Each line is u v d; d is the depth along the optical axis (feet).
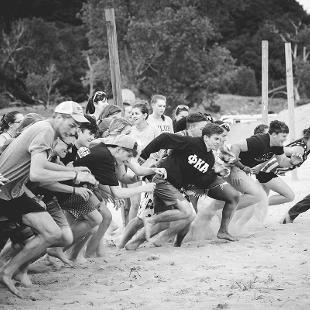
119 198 41.32
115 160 40.83
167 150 46.44
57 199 38.60
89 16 274.77
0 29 461.78
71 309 30.86
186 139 43.04
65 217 38.11
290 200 52.11
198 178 43.86
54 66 409.49
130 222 45.09
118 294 33.37
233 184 48.08
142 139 50.06
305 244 44.50
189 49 255.29
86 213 39.24
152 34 253.03
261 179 51.55
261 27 517.96
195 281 35.40
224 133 46.14
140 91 274.77
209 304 30.55
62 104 33.40
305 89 427.33
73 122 33.22
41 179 32.48
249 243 45.27
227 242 45.93
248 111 390.21
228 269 37.99
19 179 33.06
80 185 38.93
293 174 84.12
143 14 268.00
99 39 275.18
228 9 315.99
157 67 269.23
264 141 47.16
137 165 42.80
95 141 41.32
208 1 288.71
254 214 50.78
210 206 47.83
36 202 34.01
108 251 44.73
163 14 256.32
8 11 508.53
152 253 43.11
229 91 449.48
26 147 32.73
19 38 413.59
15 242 34.86
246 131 187.83
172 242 46.75
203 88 271.08
